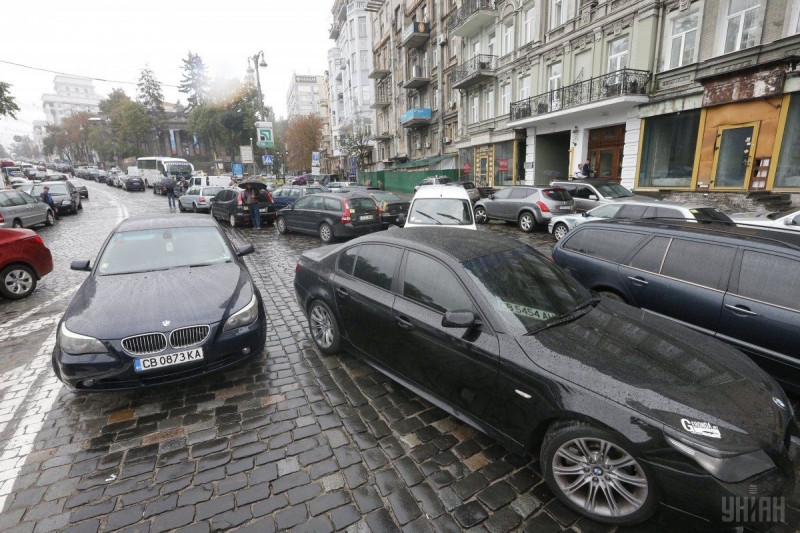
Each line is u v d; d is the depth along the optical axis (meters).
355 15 48.00
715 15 12.92
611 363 2.50
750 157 12.39
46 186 18.80
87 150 95.94
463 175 27.83
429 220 7.73
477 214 14.95
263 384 3.94
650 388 2.29
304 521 2.39
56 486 2.69
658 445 2.08
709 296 3.85
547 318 2.97
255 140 57.81
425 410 3.47
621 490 2.25
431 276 3.33
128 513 2.46
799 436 2.88
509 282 3.17
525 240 11.48
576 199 12.79
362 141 42.25
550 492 2.59
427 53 32.34
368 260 3.95
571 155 19.08
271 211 15.27
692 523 2.06
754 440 2.06
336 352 4.41
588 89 17.08
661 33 14.59
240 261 5.07
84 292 4.08
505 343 2.71
